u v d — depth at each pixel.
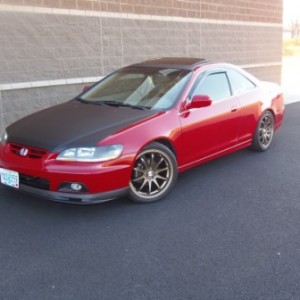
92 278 3.29
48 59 7.87
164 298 3.05
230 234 4.03
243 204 4.75
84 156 4.18
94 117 4.77
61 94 8.20
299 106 11.38
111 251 3.71
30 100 7.74
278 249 3.75
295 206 4.70
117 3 8.82
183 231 4.09
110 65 8.93
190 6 10.48
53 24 7.84
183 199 4.87
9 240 3.88
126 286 3.19
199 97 5.10
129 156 4.37
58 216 4.38
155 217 4.39
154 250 3.72
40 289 3.15
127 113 4.87
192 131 5.12
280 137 7.92
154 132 4.64
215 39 11.44
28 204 4.65
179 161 5.04
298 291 3.14
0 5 7.08
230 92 5.94
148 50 9.66
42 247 3.77
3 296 3.07
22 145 4.43
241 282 3.25
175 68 5.62
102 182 4.20
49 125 4.65
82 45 8.35
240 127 6.07
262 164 6.20
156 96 5.21
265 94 6.66
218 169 5.96
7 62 7.31
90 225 4.19
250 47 12.80
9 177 4.47
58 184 4.16
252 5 12.55
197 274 3.35
